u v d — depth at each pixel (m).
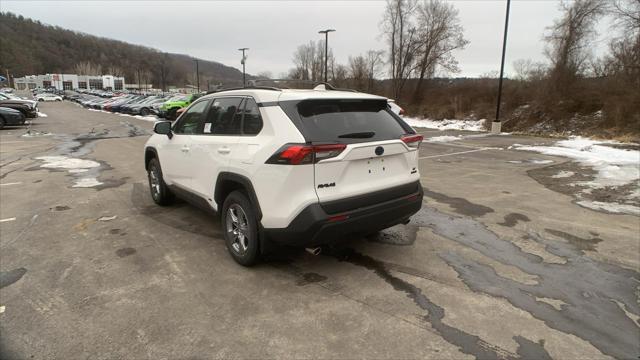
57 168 9.12
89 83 133.00
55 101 69.00
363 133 3.53
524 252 4.27
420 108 32.81
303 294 3.33
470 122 26.16
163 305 3.16
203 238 4.62
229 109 4.09
